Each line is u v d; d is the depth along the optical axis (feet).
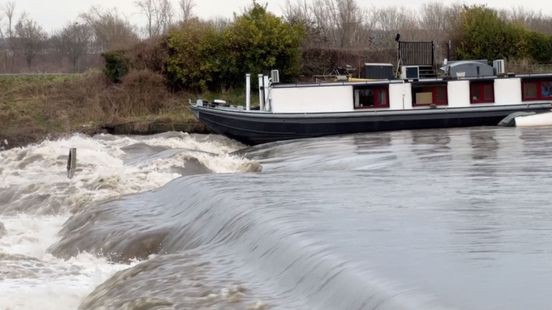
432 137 115.55
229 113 133.18
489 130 122.72
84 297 42.14
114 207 63.26
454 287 31.94
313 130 130.00
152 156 110.22
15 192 81.56
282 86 131.44
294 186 62.59
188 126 154.10
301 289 36.35
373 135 124.36
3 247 57.77
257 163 94.12
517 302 29.81
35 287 43.65
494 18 192.54
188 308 36.04
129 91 170.91
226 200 54.65
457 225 44.29
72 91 173.78
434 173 71.97
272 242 42.63
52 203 75.36
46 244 59.16
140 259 51.52
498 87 133.90
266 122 130.72
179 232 53.42
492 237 40.86
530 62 190.19
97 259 52.13
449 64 145.79
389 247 39.04
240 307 35.27
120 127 156.04
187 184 65.67
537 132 116.26
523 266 34.81
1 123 164.04
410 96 132.26
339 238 41.14
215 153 116.88
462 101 132.98
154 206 63.10
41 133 159.12
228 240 47.65
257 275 40.29
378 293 32.04
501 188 59.52
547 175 67.46
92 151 106.63
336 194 57.57
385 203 52.70
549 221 44.91
